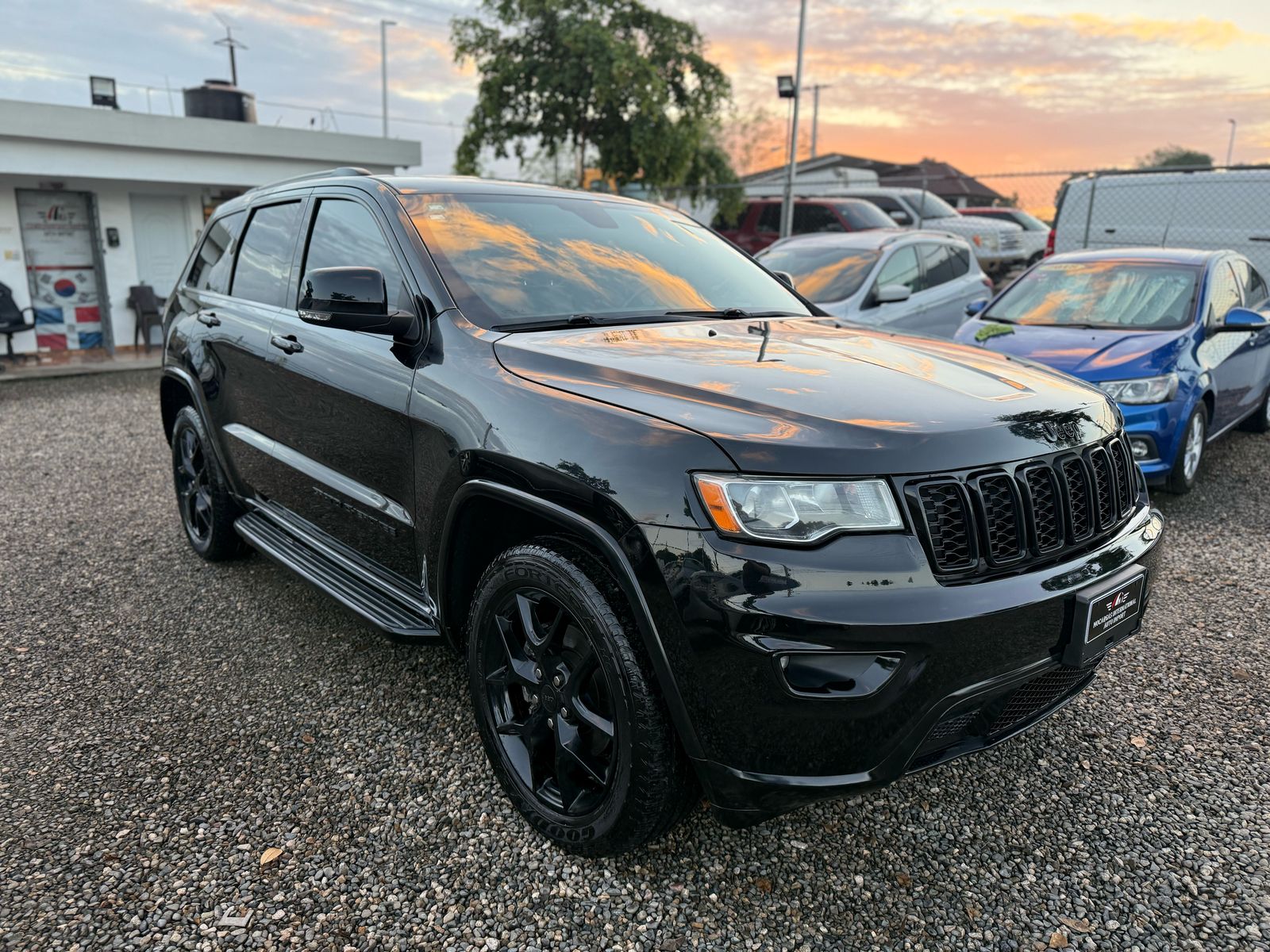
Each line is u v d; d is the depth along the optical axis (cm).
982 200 2925
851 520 186
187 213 1327
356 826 240
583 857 226
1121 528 232
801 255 881
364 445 287
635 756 203
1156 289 603
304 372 315
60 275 1240
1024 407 218
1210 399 565
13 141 1098
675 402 209
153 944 198
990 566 198
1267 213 1132
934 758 206
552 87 1689
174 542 477
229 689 315
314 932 203
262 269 373
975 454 198
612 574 203
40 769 266
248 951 197
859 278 812
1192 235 1186
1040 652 203
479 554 256
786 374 225
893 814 246
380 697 309
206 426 405
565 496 209
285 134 1316
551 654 227
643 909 211
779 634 181
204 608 386
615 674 204
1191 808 248
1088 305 613
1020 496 202
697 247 356
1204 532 488
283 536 365
